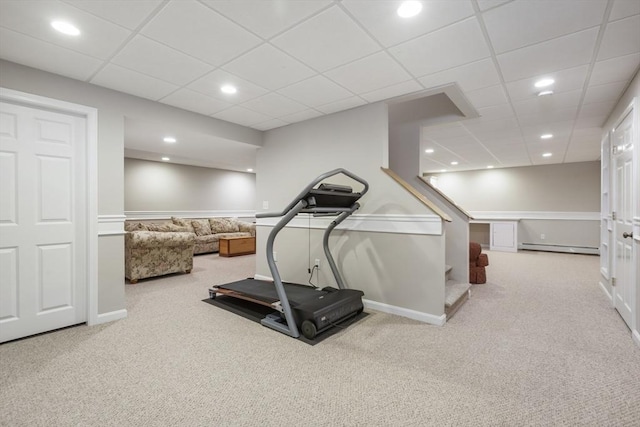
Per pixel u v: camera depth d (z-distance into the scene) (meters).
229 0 1.67
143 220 7.04
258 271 4.53
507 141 5.17
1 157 2.39
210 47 2.18
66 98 2.63
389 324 2.86
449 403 1.72
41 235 2.58
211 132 3.82
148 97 3.14
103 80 2.71
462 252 3.92
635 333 2.48
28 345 2.38
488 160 7.14
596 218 7.21
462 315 3.13
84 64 2.42
